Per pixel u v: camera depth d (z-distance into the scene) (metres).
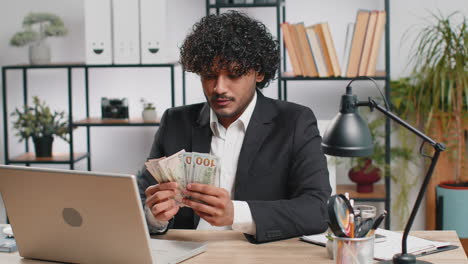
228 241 1.80
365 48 3.16
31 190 1.56
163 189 1.74
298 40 3.21
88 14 3.34
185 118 2.20
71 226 1.56
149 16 3.32
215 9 3.62
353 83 3.55
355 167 3.34
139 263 1.53
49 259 1.65
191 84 3.69
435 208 3.39
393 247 1.65
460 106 3.20
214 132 2.14
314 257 1.63
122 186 1.44
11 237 1.84
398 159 3.49
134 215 1.46
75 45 3.71
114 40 3.34
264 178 2.04
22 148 3.85
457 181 3.32
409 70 3.50
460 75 3.12
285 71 3.58
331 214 1.43
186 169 1.72
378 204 3.59
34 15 3.53
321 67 3.21
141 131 3.76
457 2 3.43
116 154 3.78
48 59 3.52
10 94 3.80
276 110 2.13
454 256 1.61
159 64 3.34
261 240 1.76
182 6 3.63
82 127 3.78
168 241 1.75
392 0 3.48
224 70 1.93
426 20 3.46
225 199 1.72
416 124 3.46
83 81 3.74
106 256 1.56
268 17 3.57
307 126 2.09
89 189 1.48
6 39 3.74
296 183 2.01
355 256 1.42
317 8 3.54
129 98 3.74
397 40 3.50
